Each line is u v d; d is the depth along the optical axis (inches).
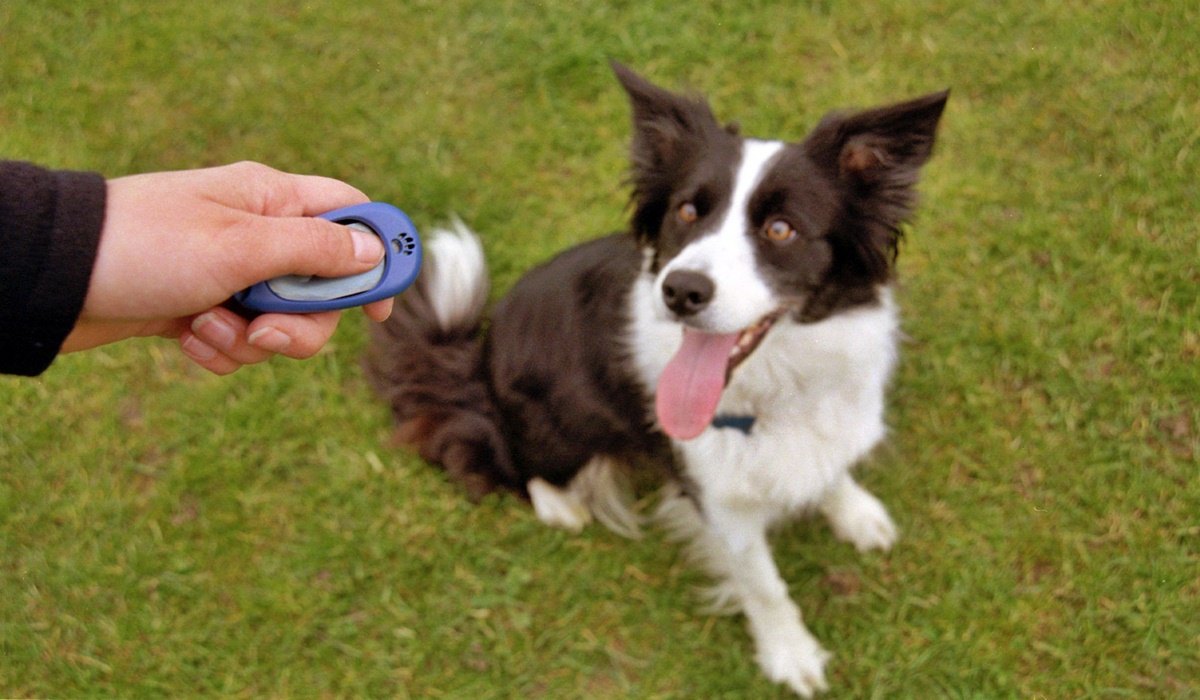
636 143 40.6
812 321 39.0
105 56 57.0
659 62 54.6
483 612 44.6
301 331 30.6
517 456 46.2
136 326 31.2
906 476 45.5
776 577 42.3
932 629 42.9
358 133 54.6
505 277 50.9
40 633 44.6
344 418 48.0
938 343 47.4
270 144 54.5
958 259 48.8
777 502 41.4
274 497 46.6
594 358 42.4
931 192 50.0
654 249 40.8
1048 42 52.7
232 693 43.6
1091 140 50.3
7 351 27.9
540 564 45.5
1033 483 44.9
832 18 54.6
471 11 57.3
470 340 46.8
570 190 52.4
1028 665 42.3
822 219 37.8
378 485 46.8
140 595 45.0
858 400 40.6
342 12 57.8
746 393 40.5
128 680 43.8
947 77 52.7
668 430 38.1
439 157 53.7
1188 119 49.9
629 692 43.3
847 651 43.2
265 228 29.2
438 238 46.2
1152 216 48.4
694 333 38.6
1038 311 47.4
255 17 57.7
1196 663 41.6
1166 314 46.4
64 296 27.6
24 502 46.7
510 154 53.4
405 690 43.4
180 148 54.7
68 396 48.5
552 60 54.9
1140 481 44.0
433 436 46.4
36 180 27.7
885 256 38.9
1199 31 51.6
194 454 47.2
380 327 46.9
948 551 44.2
